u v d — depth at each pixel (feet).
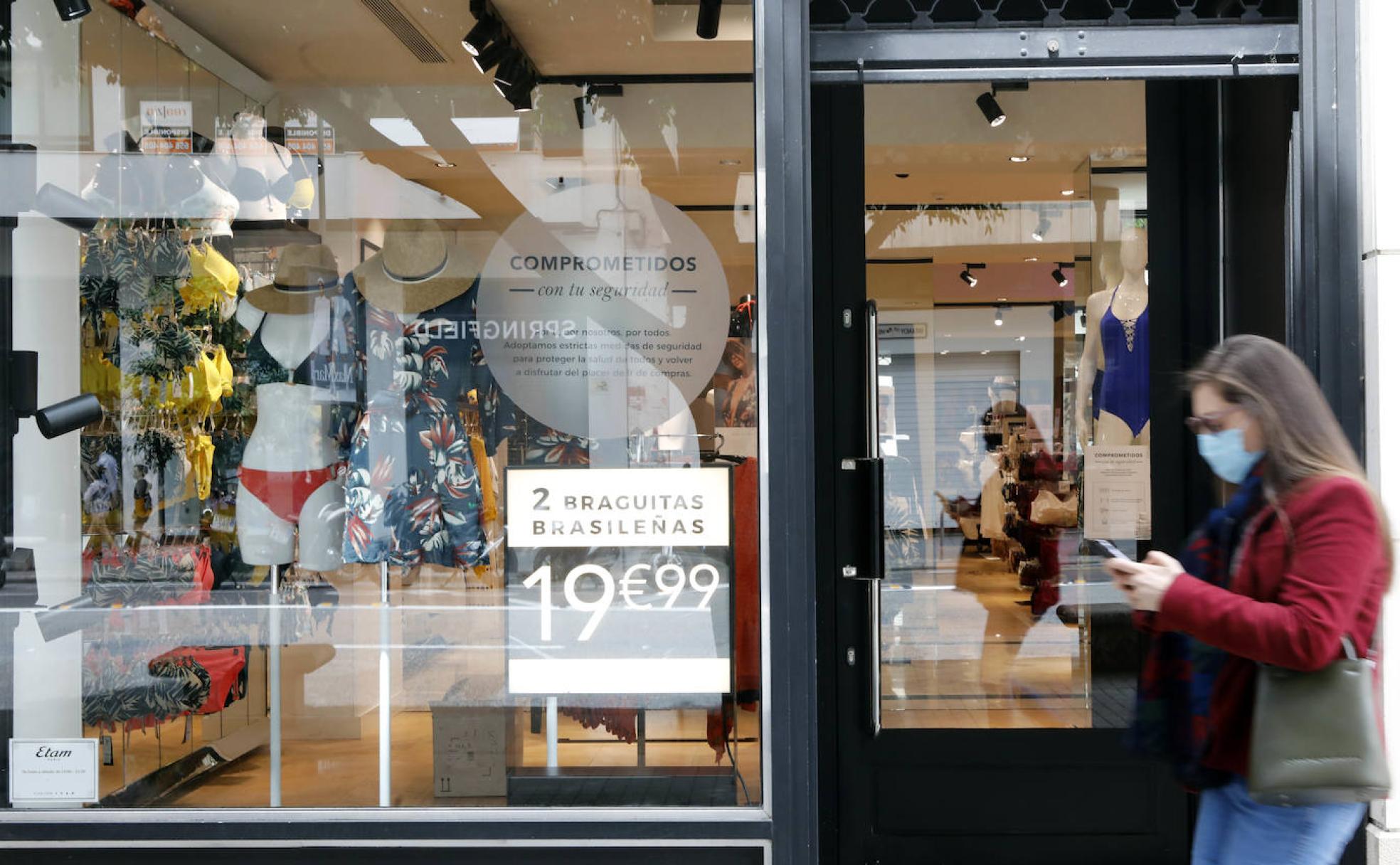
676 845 7.51
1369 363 7.65
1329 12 7.59
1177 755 6.08
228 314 9.28
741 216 7.88
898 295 10.73
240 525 9.13
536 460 8.32
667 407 8.16
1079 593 10.69
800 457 7.48
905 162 10.72
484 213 8.79
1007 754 10.48
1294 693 5.37
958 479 10.76
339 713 8.45
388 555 8.70
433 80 8.90
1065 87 10.63
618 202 8.37
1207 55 7.63
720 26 7.73
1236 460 5.79
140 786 8.13
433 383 8.79
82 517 9.10
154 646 8.81
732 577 7.98
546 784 7.84
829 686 10.55
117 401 9.34
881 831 10.50
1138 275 10.66
